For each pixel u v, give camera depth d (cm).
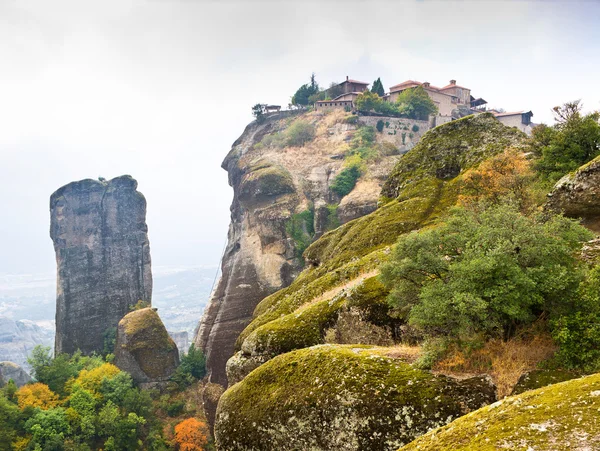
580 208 2289
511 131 5016
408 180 5294
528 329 1431
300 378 1680
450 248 1756
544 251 1466
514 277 1405
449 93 15938
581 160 2964
